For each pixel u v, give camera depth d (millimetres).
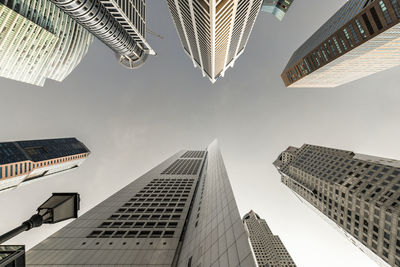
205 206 35688
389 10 70562
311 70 122938
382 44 84188
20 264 8070
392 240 51844
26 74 110688
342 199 71562
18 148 136125
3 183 120625
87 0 82125
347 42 91125
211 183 45938
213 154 86500
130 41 135375
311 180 93062
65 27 107625
